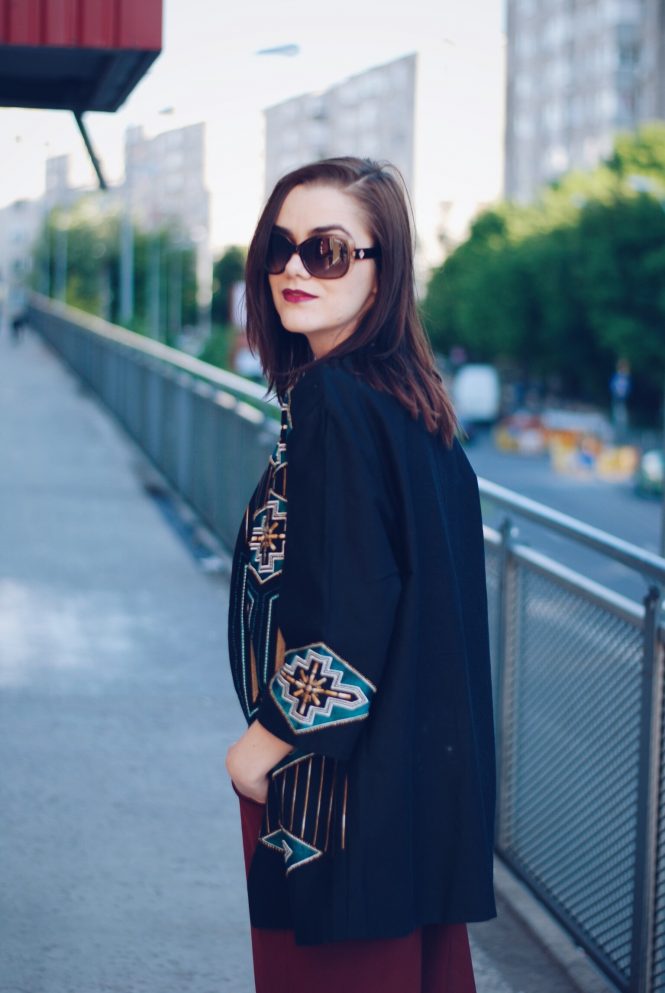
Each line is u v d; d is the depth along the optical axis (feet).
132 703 17.06
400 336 6.14
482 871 5.95
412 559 5.70
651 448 179.42
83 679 18.12
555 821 11.00
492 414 217.36
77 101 13.62
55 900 11.28
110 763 14.78
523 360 231.30
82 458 41.45
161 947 10.50
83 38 10.93
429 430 6.01
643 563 9.04
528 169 355.15
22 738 15.56
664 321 177.47
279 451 6.07
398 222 6.16
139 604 22.72
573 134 335.06
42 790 13.89
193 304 303.07
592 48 324.39
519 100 358.23
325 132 358.23
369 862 5.66
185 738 15.72
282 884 5.98
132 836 12.73
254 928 6.22
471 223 287.69
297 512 5.67
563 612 10.82
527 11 352.69
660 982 9.16
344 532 5.57
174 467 34.99
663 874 9.14
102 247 254.88
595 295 181.27
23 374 85.40
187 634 20.75
